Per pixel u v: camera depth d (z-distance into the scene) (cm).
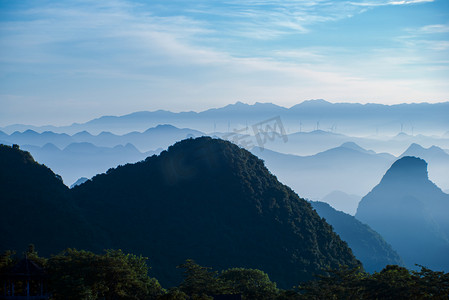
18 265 7625
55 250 12862
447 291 7644
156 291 8894
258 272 10512
